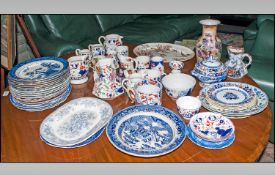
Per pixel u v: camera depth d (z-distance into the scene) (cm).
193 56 152
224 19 404
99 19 263
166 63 147
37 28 210
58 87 109
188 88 110
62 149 88
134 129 94
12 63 168
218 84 118
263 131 94
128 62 123
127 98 114
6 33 164
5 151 88
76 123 99
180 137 88
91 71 136
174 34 279
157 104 105
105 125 95
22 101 106
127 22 293
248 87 116
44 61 126
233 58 131
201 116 96
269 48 216
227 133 89
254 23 267
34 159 85
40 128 93
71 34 233
